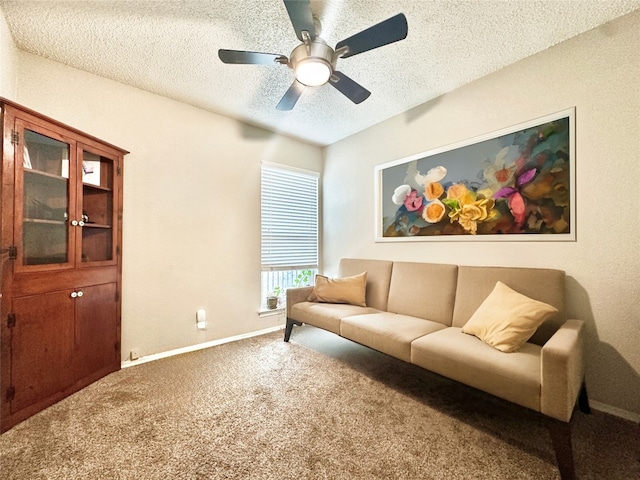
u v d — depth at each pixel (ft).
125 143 7.98
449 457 4.48
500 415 5.62
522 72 6.93
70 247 6.31
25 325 5.46
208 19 5.66
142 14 5.50
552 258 6.46
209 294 9.59
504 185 7.23
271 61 5.53
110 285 7.36
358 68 7.30
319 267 13.14
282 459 4.42
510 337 5.30
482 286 7.06
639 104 5.42
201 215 9.44
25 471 4.16
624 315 5.57
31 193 5.73
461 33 6.06
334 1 5.19
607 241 5.76
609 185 5.74
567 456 3.98
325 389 6.61
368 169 11.01
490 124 7.51
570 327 5.27
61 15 5.52
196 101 8.99
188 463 4.32
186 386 6.72
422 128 9.14
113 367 7.43
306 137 12.06
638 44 5.42
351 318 7.77
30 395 5.49
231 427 5.19
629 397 5.49
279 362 8.16
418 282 8.39
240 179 10.43
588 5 5.32
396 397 6.28
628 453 4.55
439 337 6.12
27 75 6.61
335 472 4.17
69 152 6.28
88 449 4.60
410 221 9.48
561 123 6.33
